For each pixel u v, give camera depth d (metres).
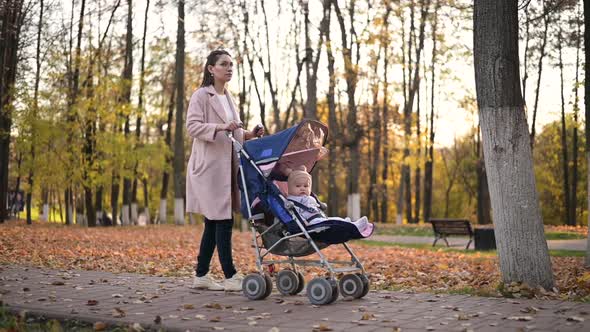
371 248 18.77
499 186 7.02
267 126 39.84
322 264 6.02
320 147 6.67
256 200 6.46
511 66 6.98
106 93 29.11
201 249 6.98
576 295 6.89
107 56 29.64
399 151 37.69
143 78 30.53
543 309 5.57
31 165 28.88
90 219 29.64
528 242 6.92
